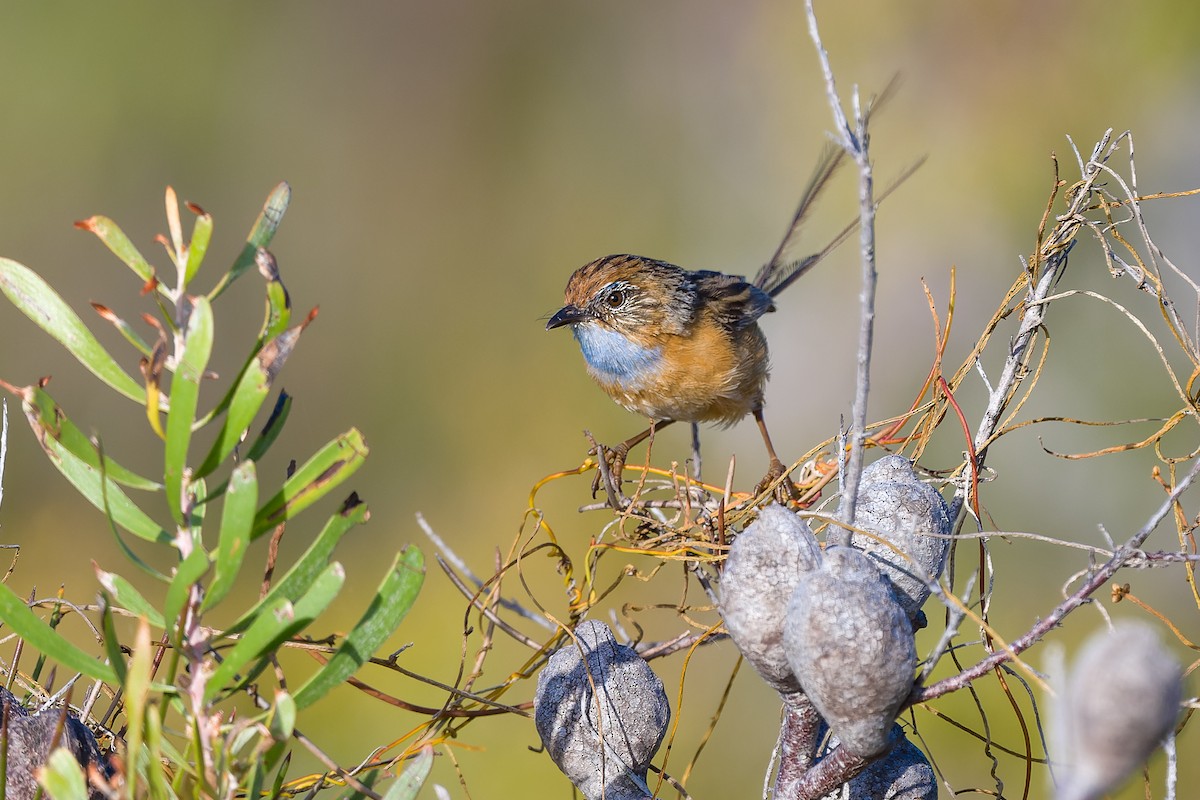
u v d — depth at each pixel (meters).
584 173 20.72
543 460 15.64
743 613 3.22
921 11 15.55
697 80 20.72
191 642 2.80
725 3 20.62
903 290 14.88
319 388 17.34
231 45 20.34
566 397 16.31
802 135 17.52
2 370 15.24
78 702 4.39
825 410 14.95
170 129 19.52
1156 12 14.35
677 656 11.16
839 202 15.16
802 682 3.03
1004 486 12.36
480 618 4.31
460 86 21.97
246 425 2.79
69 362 15.52
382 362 17.70
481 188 21.11
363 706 10.58
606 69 21.59
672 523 4.71
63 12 18.80
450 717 4.07
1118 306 4.38
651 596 11.71
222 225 19.64
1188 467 11.77
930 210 14.86
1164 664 2.22
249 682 3.05
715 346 8.00
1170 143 14.12
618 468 6.94
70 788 2.52
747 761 10.69
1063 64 14.70
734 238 18.98
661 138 20.58
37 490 14.30
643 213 19.97
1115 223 4.58
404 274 19.62
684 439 15.30
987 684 9.83
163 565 13.88
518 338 17.67
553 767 10.02
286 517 2.86
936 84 15.20
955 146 14.91
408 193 20.95
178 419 2.72
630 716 3.73
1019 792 9.52
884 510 3.67
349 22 22.05
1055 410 12.47
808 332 15.20
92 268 18.16
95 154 18.86
